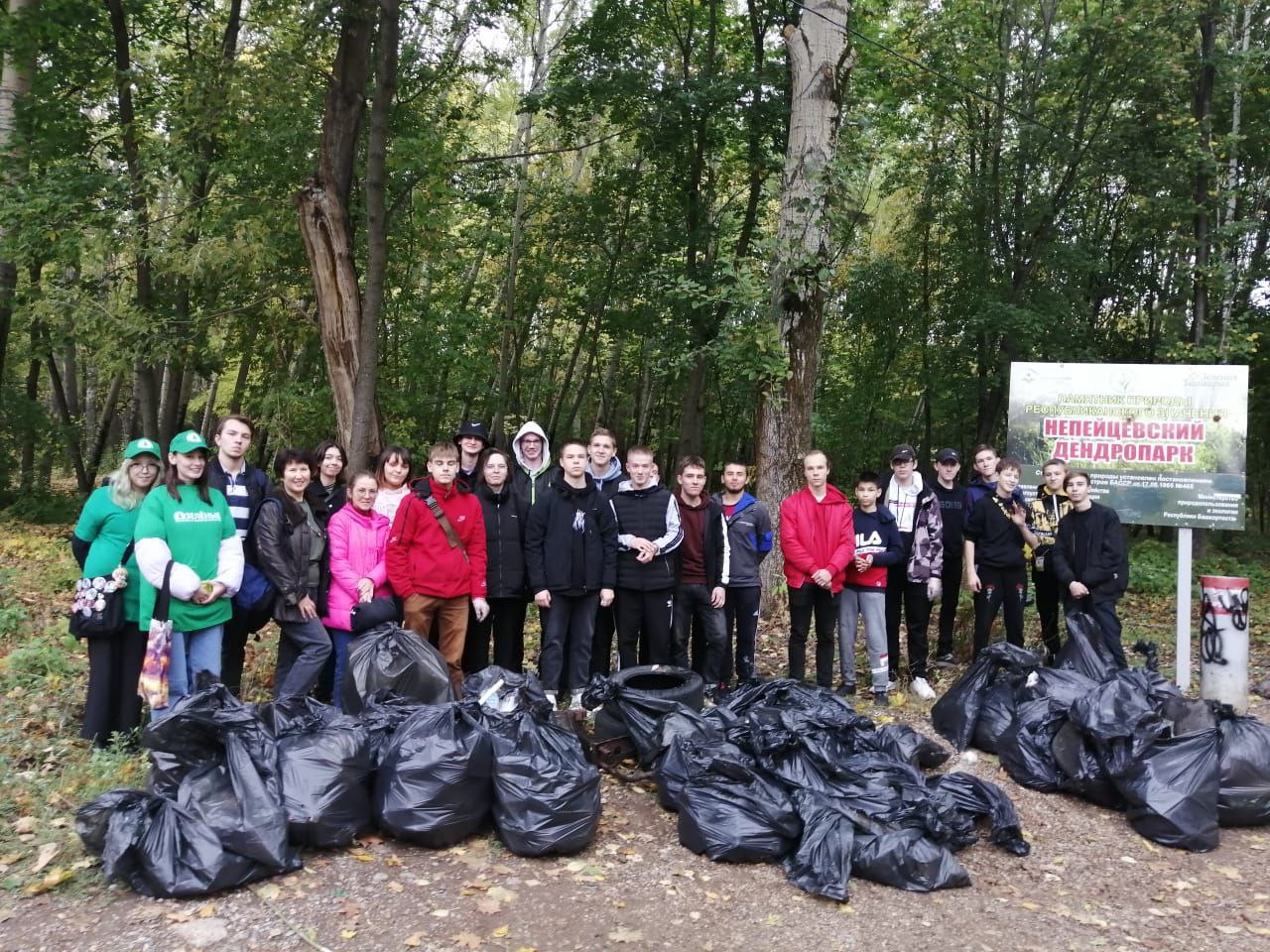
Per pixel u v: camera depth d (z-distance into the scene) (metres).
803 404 8.60
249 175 12.72
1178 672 7.03
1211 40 13.23
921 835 3.86
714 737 4.55
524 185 17.95
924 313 18.31
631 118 15.77
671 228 15.82
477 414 20.86
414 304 16.02
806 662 7.47
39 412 16.64
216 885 3.28
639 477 5.88
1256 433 19.64
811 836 3.80
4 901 3.20
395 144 11.89
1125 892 3.86
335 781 3.68
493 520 5.69
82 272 15.86
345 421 10.25
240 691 5.56
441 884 3.54
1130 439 7.24
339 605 5.27
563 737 4.10
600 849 3.97
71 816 3.81
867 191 10.37
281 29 10.92
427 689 4.65
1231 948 3.41
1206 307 13.58
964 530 6.89
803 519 6.24
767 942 3.29
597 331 18.84
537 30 19.11
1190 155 12.79
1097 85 14.90
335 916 3.24
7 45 12.41
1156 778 4.39
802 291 8.17
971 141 16.53
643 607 5.91
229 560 4.68
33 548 11.15
